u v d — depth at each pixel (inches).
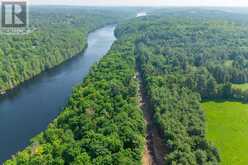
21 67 7559.1
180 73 6948.8
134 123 4375.0
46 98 6358.3
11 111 5753.0
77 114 4712.1
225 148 4480.8
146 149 4365.2
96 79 6323.8
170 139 4151.1
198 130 4416.8
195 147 4077.3
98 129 4234.7
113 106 4995.1
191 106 5226.4
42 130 5049.2
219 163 4025.6
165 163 3850.9
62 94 6574.8
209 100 6284.5
